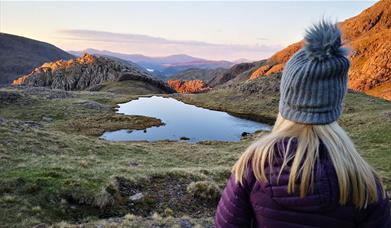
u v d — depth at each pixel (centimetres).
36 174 1759
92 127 6556
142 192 1767
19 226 1290
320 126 233
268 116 8388
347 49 226
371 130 5059
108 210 1554
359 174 221
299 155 222
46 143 3052
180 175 2038
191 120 7712
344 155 224
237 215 249
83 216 1485
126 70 18888
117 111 8619
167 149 3966
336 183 215
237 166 253
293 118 236
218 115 8588
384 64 18050
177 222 1309
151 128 6681
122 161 2845
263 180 231
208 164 3316
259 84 10869
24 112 7712
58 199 1546
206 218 1444
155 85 17138
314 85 225
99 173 1922
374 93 16562
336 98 229
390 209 240
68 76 19525
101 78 18575
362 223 231
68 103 8825
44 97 9662
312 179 215
